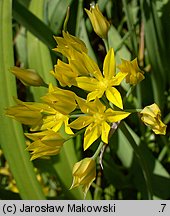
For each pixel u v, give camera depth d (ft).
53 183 0.88
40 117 0.58
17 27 0.92
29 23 0.71
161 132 0.53
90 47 0.79
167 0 0.80
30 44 0.75
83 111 0.54
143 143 0.76
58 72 0.54
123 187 0.82
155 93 0.81
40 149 0.55
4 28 0.66
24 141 0.68
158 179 0.75
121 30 0.90
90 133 0.54
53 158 0.74
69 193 0.74
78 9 0.80
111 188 0.84
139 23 0.86
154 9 0.78
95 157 0.54
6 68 0.66
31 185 0.70
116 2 0.89
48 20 0.77
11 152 0.69
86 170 0.53
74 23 0.81
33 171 0.69
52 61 0.78
